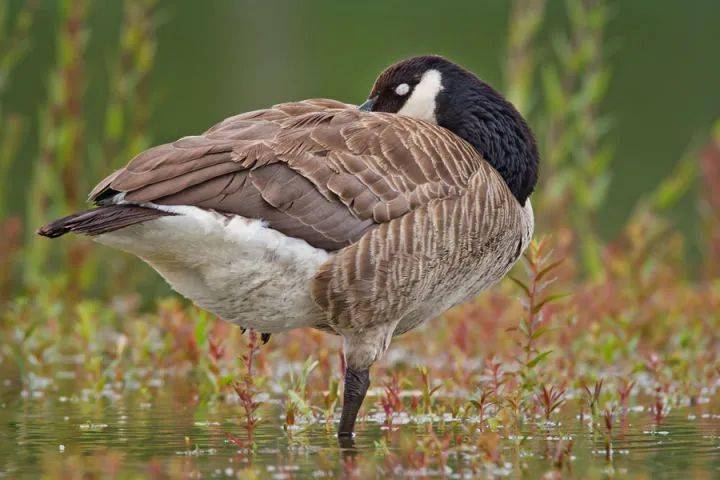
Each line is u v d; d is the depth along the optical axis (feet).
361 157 33.73
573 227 65.77
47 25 107.76
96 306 56.44
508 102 39.55
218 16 122.31
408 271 33.73
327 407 37.06
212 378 40.65
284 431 35.06
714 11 124.88
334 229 32.96
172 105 91.35
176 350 46.62
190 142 32.86
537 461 30.42
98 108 93.76
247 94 93.86
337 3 126.52
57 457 31.07
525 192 39.11
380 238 33.17
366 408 39.24
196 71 101.91
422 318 36.88
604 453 31.30
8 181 81.20
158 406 39.81
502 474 28.86
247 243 32.17
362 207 33.22
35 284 60.29
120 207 31.35
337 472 29.09
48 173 61.57
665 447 32.09
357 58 104.47
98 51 101.96
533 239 39.65
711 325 51.21
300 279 33.09
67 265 61.77
